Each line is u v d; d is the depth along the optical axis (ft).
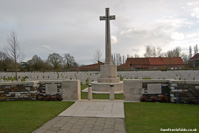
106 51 40.57
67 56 191.72
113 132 13.64
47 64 161.38
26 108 21.84
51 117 17.85
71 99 27.50
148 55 219.61
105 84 37.35
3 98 27.55
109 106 22.59
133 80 26.35
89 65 168.45
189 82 24.09
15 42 68.74
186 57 243.81
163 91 25.82
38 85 28.37
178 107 21.89
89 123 15.90
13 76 81.35
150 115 18.29
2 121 16.53
